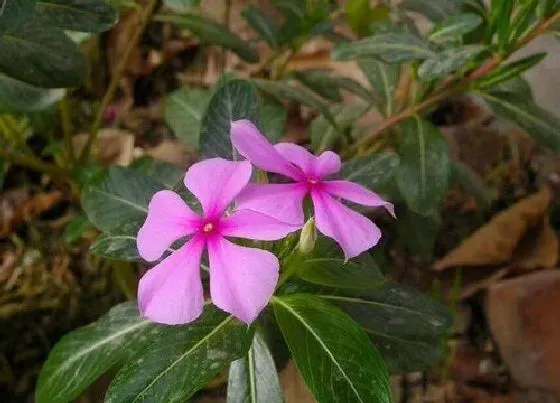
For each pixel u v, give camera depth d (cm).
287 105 37
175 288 15
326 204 15
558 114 37
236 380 18
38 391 20
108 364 19
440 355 21
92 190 21
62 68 21
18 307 31
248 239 16
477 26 23
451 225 34
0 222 33
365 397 16
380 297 20
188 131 29
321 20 29
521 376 30
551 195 35
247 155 15
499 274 32
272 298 17
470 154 36
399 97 31
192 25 30
